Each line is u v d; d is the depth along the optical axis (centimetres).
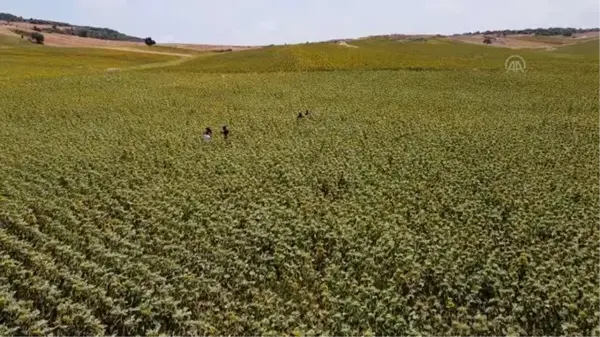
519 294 1645
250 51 11094
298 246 2005
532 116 4881
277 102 5800
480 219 2248
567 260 1842
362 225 2133
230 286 1695
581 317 1482
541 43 16938
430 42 13488
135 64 10769
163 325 1486
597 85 6650
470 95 6159
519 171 3036
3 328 1384
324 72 7975
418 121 4575
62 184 2773
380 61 8938
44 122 4631
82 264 1716
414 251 1900
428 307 1552
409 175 2917
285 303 1573
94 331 1428
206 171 3011
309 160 3281
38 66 9181
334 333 1459
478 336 1450
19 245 1895
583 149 3566
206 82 7300
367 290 1608
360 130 4197
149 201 2472
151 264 1794
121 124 4575
